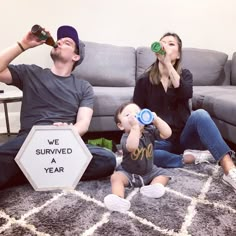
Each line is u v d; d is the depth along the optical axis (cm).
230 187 133
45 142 128
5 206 114
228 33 294
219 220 106
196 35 287
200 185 135
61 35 154
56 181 130
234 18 292
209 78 266
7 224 101
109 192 127
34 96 147
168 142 161
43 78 150
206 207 115
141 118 126
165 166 156
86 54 236
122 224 102
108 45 250
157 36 278
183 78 160
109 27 266
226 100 182
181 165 158
